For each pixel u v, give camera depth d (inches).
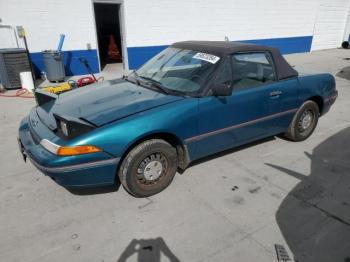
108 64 446.6
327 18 597.6
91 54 371.2
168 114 117.0
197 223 108.4
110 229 105.2
